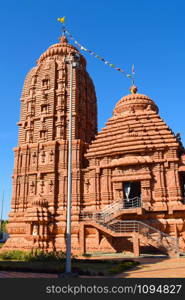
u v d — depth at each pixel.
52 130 38.94
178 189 31.48
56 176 36.53
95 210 33.25
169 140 33.62
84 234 29.44
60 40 47.22
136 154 34.28
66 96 40.66
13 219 36.12
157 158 33.19
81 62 47.34
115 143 35.97
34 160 38.16
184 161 32.72
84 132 41.53
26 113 41.88
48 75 42.16
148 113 37.69
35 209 33.12
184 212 30.31
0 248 37.16
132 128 36.56
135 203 32.53
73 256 26.80
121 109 40.97
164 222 30.39
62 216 33.94
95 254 27.91
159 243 25.84
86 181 35.62
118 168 34.12
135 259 23.84
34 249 31.41
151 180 32.59
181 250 28.98
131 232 27.22
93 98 47.31
